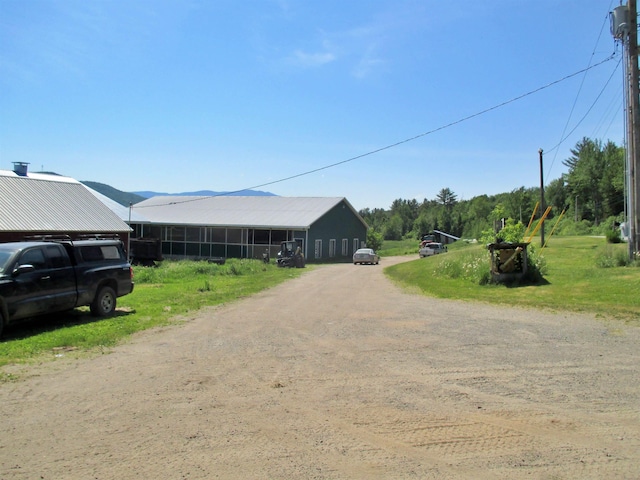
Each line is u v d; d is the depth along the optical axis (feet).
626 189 67.87
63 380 24.17
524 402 20.12
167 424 18.24
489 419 18.38
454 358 27.30
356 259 148.25
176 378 24.23
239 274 96.89
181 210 182.29
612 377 23.27
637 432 17.02
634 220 62.49
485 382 22.82
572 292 51.52
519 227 68.95
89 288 42.24
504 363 26.09
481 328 36.04
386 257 201.77
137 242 129.39
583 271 62.54
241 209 177.68
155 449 16.11
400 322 39.27
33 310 37.06
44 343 32.22
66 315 44.45
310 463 15.06
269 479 14.08
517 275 61.41
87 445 16.46
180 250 168.04
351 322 39.78
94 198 117.50
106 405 20.38
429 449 15.94
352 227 195.83
